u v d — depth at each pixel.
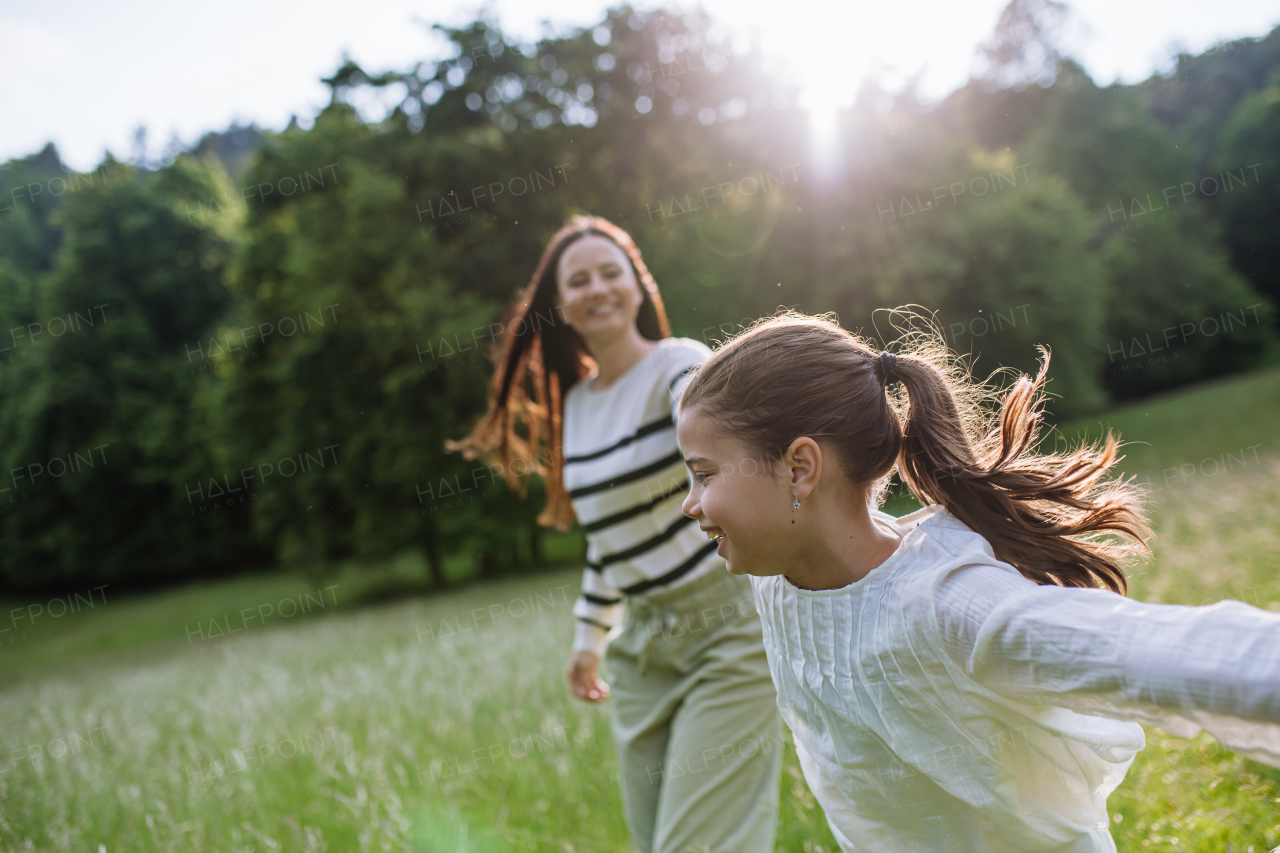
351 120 23.39
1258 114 33.97
